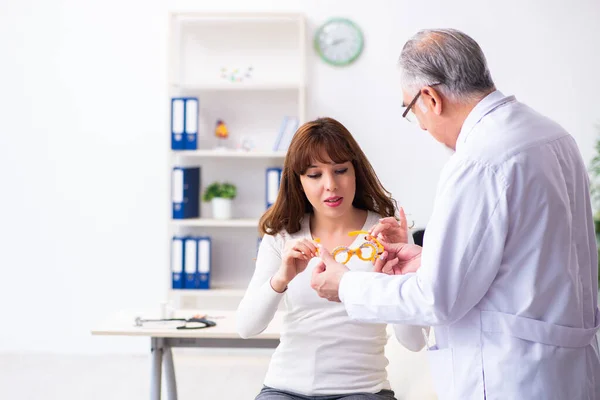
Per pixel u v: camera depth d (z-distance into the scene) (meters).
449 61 1.83
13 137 5.35
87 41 5.27
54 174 5.36
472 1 5.07
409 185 5.17
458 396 1.86
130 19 5.25
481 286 1.78
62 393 4.56
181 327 3.07
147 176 5.32
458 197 1.77
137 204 5.34
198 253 5.07
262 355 5.28
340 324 2.34
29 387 4.66
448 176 1.80
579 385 1.83
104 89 5.29
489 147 1.78
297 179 2.46
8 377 4.86
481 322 1.82
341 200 2.39
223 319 3.24
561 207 1.79
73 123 5.32
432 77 1.85
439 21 5.09
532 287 1.78
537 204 1.76
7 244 5.41
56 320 5.43
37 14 5.27
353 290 1.91
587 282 1.89
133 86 5.28
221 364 5.09
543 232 1.77
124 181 5.34
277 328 3.05
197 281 5.08
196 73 5.24
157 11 5.24
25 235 5.40
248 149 5.14
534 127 1.82
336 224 2.49
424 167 5.16
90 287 5.40
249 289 2.45
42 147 5.34
